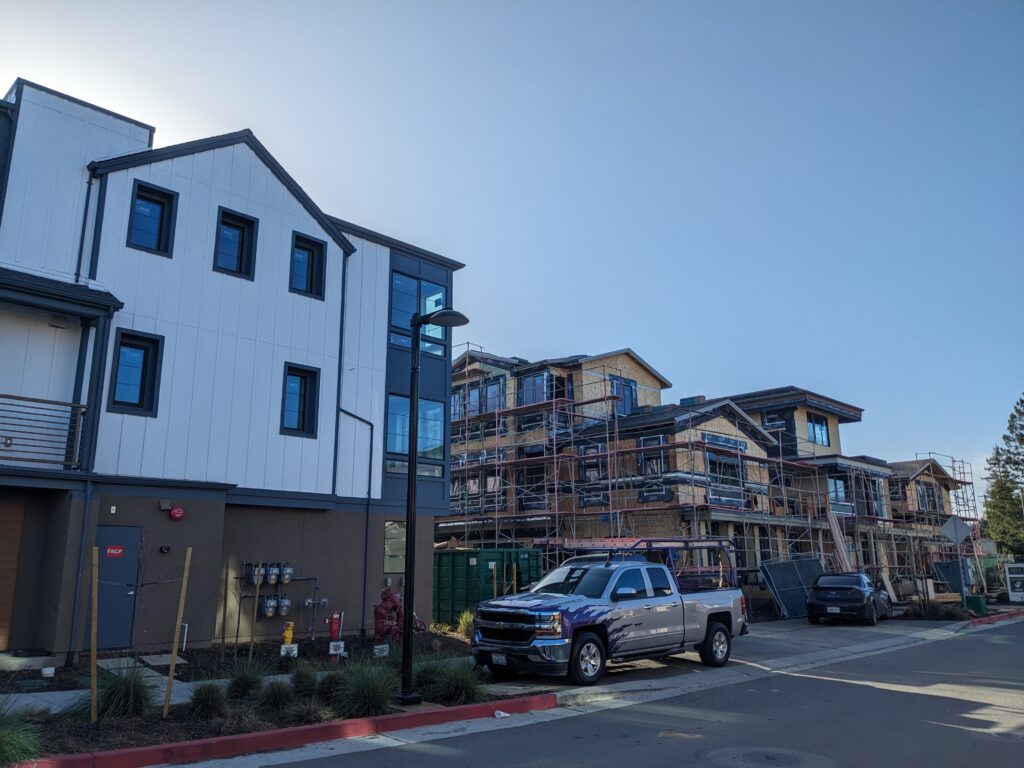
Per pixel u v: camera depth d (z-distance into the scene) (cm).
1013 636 2044
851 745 833
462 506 3288
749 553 2959
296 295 1695
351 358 1809
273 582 1568
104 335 1350
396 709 969
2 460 1256
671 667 1424
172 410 1449
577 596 1244
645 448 2639
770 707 1061
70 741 746
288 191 1716
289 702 939
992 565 4331
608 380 3209
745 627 1507
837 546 3075
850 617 2248
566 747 824
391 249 1950
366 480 1786
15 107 1360
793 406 3631
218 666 1244
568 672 1177
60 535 1248
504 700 1041
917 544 3916
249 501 1544
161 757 741
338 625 1370
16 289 1251
